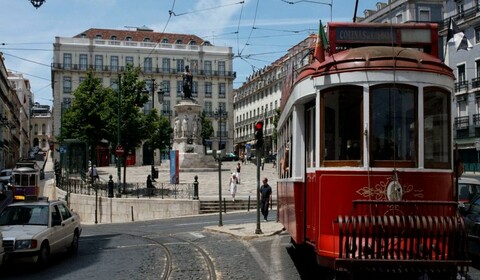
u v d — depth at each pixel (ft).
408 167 21.81
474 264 31.40
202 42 271.69
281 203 35.17
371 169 21.79
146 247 42.88
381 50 22.93
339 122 22.76
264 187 61.62
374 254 19.94
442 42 131.54
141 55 253.85
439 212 21.13
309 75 24.41
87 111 105.40
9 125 232.32
